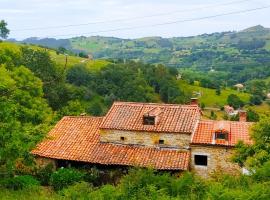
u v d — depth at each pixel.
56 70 71.00
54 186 31.84
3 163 26.30
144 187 21.73
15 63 52.47
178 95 112.38
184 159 33.81
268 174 21.28
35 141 26.47
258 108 129.88
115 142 36.50
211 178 32.97
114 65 118.44
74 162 35.75
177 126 35.16
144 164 33.41
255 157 23.02
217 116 111.31
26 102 41.66
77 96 74.50
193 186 22.31
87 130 38.75
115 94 100.75
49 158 35.91
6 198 22.11
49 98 67.00
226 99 137.88
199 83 150.75
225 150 33.94
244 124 36.56
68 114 53.88
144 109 38.00
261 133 24.03
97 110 84.38
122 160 34.31
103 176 34.25
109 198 20.80
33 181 28.70
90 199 21.06
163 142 35.31
